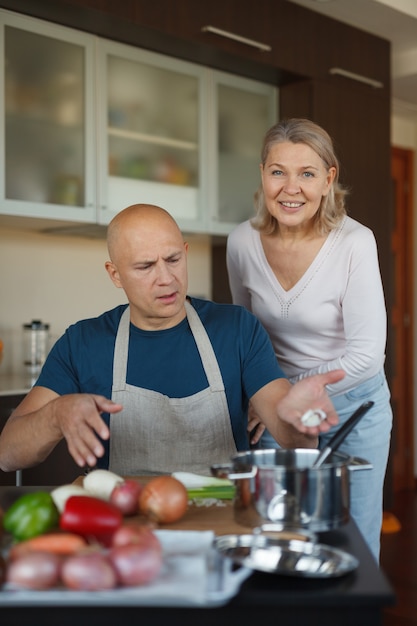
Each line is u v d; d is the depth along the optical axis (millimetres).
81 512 997
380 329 1841
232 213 3377
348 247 1831
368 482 1900
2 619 845
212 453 1538
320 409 1198
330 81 3451
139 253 1427
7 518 1039
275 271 1942
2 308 3094
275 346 2021
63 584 854
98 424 1246
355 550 1002
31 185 2689
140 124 3016
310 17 3363
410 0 3418
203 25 2953
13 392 2605
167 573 881
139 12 2750
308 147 1725
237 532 1078
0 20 2576
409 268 4797
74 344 1566
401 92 4223
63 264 3281
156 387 1531
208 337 1558
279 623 862
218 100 3289
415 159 4805
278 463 1200
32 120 2684
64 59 2771
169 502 1097
